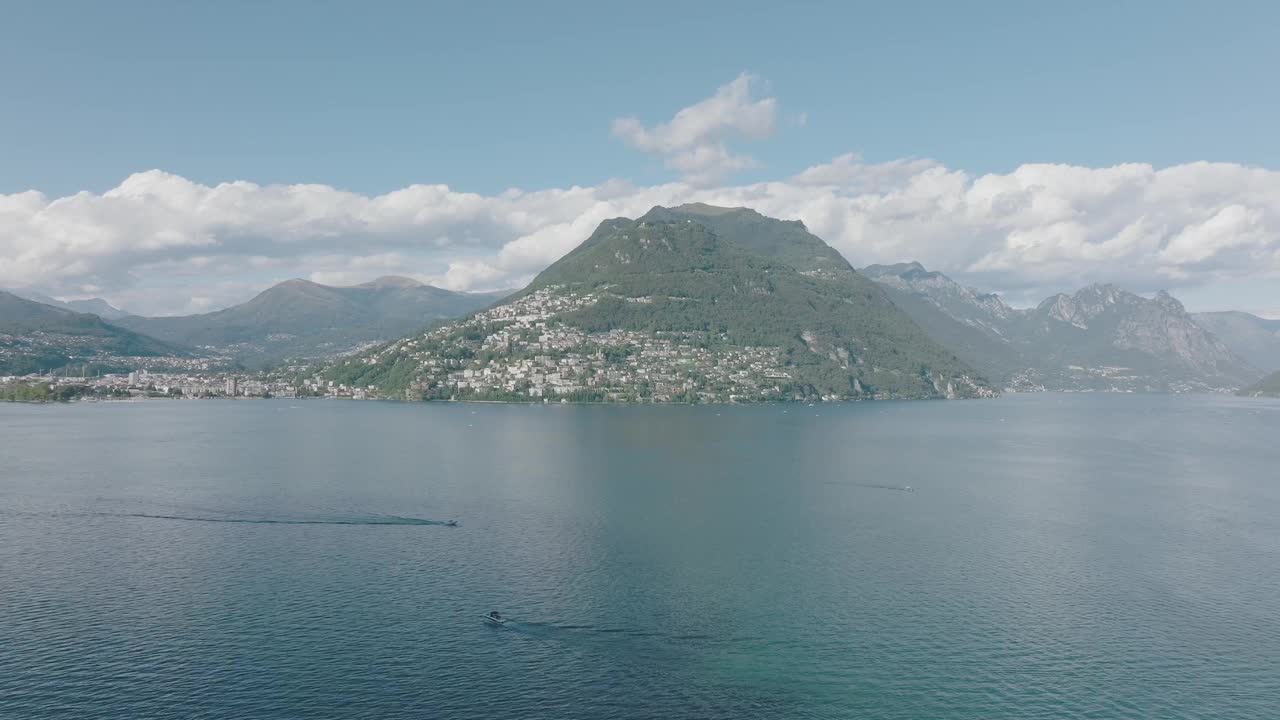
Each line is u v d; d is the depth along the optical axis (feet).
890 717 352.49
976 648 414.41
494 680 377.30
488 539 590.14
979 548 583.58
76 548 566.36
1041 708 360.28
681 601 468.34
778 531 622.54
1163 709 360.69
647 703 360.48
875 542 595.47
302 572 513.45
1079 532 634.43
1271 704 364.99
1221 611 464.65
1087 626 441.68
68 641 410.72
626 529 621.72
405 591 480.64
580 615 447.42
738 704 361.30
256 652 400.26
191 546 570.87
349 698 360.07
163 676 377.09
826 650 409.90
